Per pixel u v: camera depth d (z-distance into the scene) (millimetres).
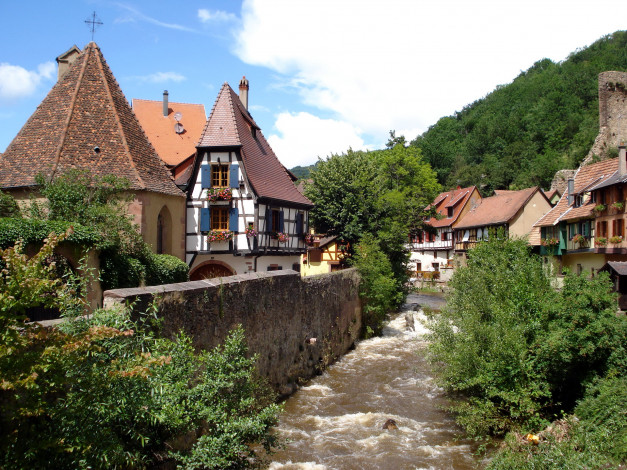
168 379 6883
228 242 23062
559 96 78562
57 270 13086
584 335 11531
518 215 41719
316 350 17266
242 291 11672
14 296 5090
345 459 10094
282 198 25516
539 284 13039
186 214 23359
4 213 14664
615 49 82375
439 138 86062
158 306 8266
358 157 34125
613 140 48625
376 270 24375
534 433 10852
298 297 15742
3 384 4668
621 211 24172
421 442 11062
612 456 8844
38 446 5102
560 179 49625
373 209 32344
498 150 79812
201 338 9688
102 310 6449
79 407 5426
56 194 14828
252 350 12203
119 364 5898
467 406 11875
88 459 5453
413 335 24797
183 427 6848
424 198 40844
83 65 19609
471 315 12961
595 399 10789
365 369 17734
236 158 23188
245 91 29203
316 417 12531
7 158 17562
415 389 15195
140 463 6332
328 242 38312
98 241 13531
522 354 11328
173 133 28062
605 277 12531
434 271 55781
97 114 18766
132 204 17734
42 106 18812
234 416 7449
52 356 5156
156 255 17141
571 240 29875
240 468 7598
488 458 10250
